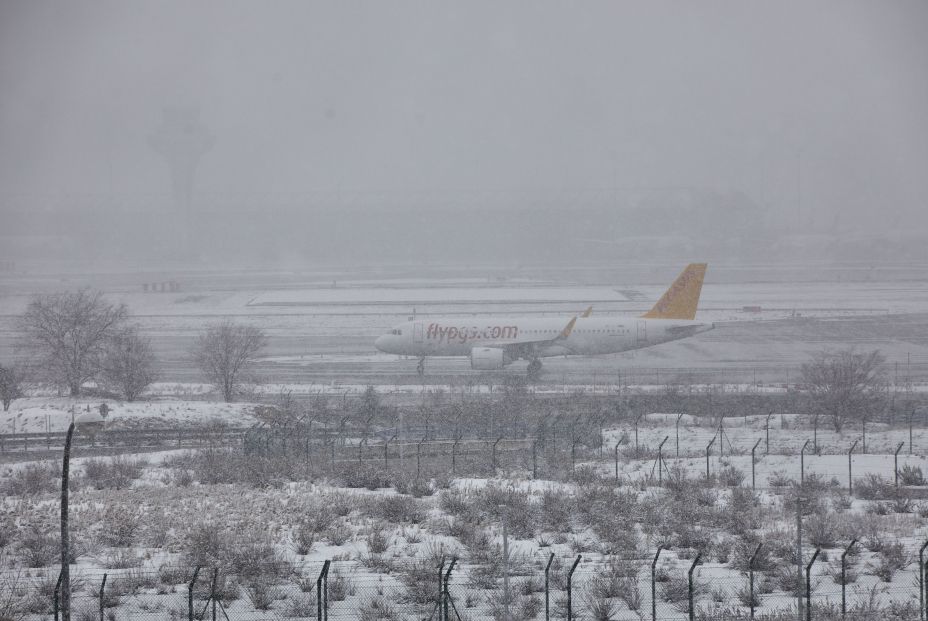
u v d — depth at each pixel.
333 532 42.22
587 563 37.59
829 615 30.80
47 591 33.81
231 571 36.47
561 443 71.81
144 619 31.48
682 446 70.25
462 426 78.00
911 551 38.94
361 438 74.56
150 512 47.19
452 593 33.66
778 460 64.19
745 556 37.44
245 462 63.19
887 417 82.44
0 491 55.19
